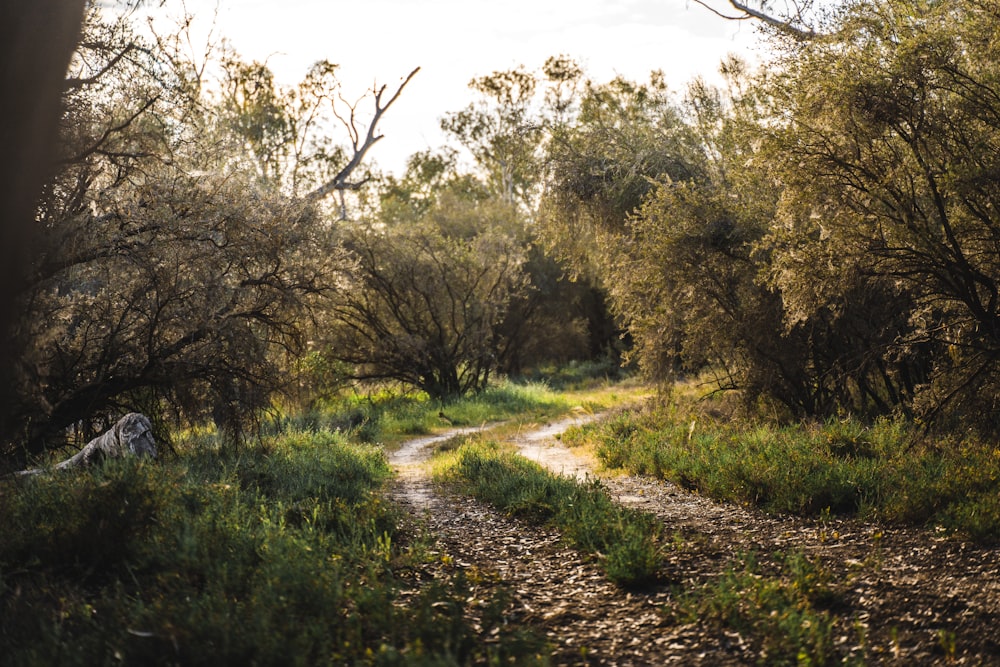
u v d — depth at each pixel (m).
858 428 11.95
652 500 9.72
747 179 14.55
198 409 12.46
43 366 9.35
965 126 10.17
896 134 10.83
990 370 10.69
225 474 9.29
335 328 26.16
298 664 3.90
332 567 5.62
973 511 7.26
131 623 4.43
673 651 4.80
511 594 5.93
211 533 6.04
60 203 9.82
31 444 10.47
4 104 4.53
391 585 5.50
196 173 11.67
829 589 5.69
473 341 30.06
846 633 4.99
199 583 5.36
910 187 10.47
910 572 6.13
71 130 8.97
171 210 10.95
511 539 7.82
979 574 5.96
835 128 10.65
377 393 30.44
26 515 6.11
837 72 10.48
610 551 6.59
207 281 11.53
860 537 7.34
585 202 21.94
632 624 5.28
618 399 27.77
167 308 11.45
